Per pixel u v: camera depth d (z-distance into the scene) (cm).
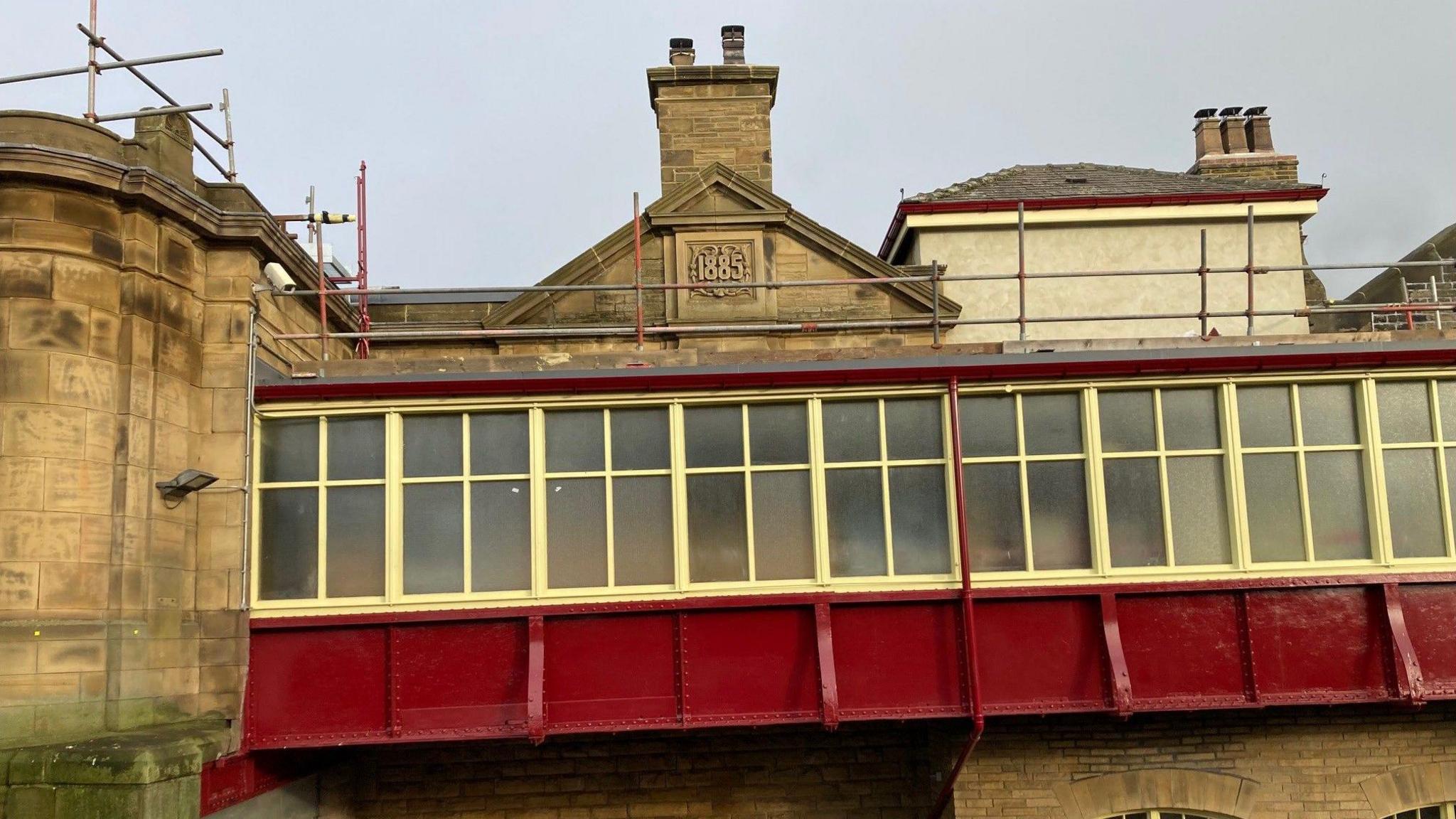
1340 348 1102
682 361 1161
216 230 1067
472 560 1070
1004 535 1091
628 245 1688
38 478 927
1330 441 1109
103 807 819
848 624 1066
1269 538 1092
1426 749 1166
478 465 1088
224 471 1052
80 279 962
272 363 1166
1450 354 1098
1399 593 1079
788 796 1296
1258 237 1900
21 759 831
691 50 1934
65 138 972
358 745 1043
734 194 1691
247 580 1043
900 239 1941
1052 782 1157
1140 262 1881
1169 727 1166
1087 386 1105
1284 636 1073
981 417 1112
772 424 1105
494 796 1291
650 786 1295
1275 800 1154
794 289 1683
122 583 943
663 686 1050
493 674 1046
